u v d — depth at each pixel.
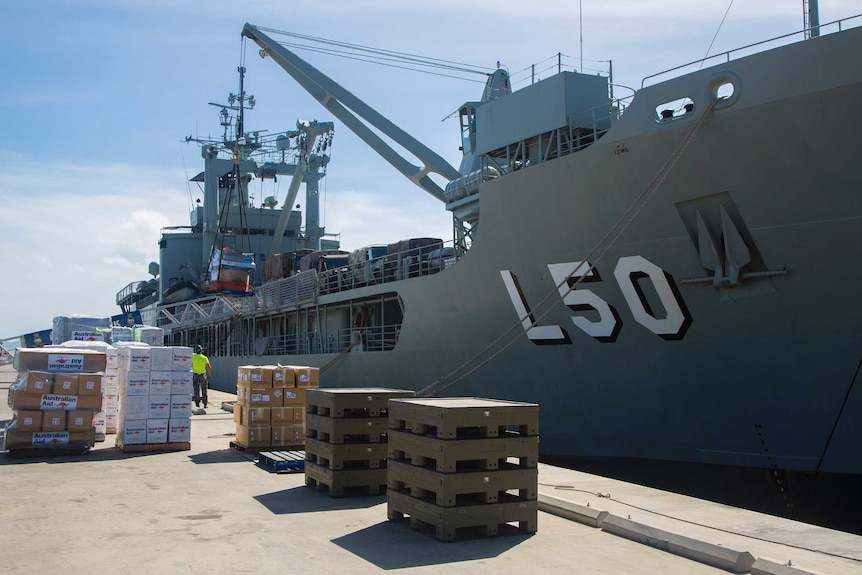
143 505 7.62
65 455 11.30
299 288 24.95
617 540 6.23
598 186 11.70
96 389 11.49
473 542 6.12
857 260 9.16
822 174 9.21
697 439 11.06
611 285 11.84
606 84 13.87
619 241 11.49
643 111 11.03
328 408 8.32
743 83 9.76
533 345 13.61
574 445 12.92
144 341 27.17
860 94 8.77
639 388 11.76
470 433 6.50
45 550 5.82
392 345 20.08
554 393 13.32
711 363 10.72
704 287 10.59
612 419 12.27
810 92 9.12
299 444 11.88
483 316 14.97
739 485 10.59
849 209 9.10
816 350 9.68
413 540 6.19
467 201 17.00
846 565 5.24
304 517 7.07
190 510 7.38
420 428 6.57
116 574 5.18
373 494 8.15
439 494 6.18
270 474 9.66
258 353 30.02
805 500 9.96
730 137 9.86
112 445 12.72
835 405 9.62
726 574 5.25
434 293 16.53
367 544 6.05
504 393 14.54
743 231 10.10
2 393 26.77
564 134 13.84
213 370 34.97
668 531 6.02
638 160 11.02
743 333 10.28
